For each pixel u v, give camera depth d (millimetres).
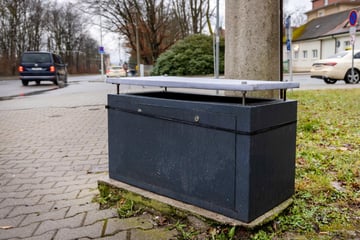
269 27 3584
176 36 37750
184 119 2277
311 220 2316
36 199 2920
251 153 2014
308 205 2520
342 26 37031
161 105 2400
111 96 2752
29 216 2582
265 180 2156
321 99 9078
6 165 4000
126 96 2639
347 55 15523
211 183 2186
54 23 58844
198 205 2266
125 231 2277
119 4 35562
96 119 7359
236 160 2059
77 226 2387
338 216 2389
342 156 3789
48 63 19578
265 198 2182
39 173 3680
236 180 2074
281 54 3746
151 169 2518
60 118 7551
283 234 2156
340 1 51156
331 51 38625
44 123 6961
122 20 36312
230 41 3689
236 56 3645
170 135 2371
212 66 23641
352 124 5797
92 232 2291
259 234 2086
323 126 5590
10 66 43094
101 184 2801
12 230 2369
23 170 3799
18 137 5613
